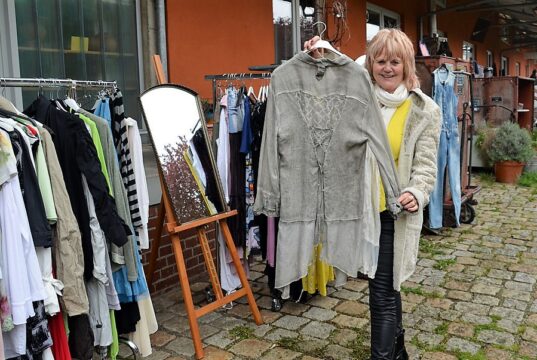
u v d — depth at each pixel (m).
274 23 6.77
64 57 4.09
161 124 3.06
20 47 3.80
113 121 2.73
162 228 3.50
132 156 2.78
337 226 2.55
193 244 4.12
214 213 3.27
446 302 3.62
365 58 2.52
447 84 5.11
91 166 2.36
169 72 4.82
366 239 2.41
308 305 3.64
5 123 2.08
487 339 3.08
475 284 3.95
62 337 2.33
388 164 2.31
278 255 2.61
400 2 9.83
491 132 8.20
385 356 2.46
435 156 2.38
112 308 2.57
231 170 3.48
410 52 2.40
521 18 16.17
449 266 4.35
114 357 2.67
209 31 5.21
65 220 2.24
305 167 2.56
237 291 3.36
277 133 2.53
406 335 3.15
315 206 2.58
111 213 2.39
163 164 3.01
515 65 22.91
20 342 2.06
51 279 2.20
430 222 5.24
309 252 2.61
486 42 16.84
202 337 3.21
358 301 3.68
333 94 2.47
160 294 3.86
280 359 2.92
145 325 2.84
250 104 3.47
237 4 5.56
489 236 5.23
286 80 2.53
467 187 6.03
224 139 3.46
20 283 2.03
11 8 3.71
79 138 2.35
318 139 2.52
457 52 13.74
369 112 2.38
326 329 3.27
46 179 2.19
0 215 2.00
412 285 3.95
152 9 4.67
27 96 3.86
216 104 3.58
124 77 4.55
